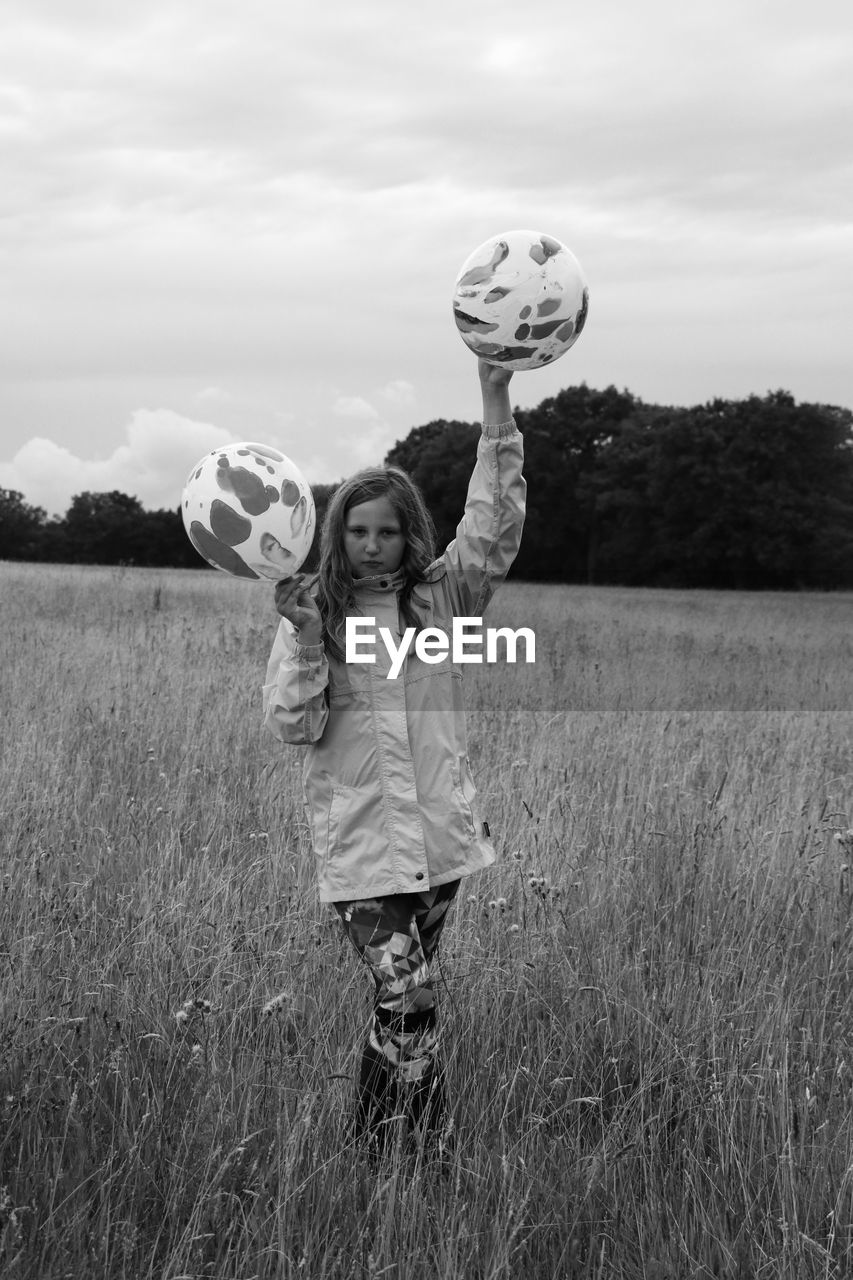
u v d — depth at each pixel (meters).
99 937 3.59
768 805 5.28
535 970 3.40
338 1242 2.31
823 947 3.74
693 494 68.56
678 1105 2.90
